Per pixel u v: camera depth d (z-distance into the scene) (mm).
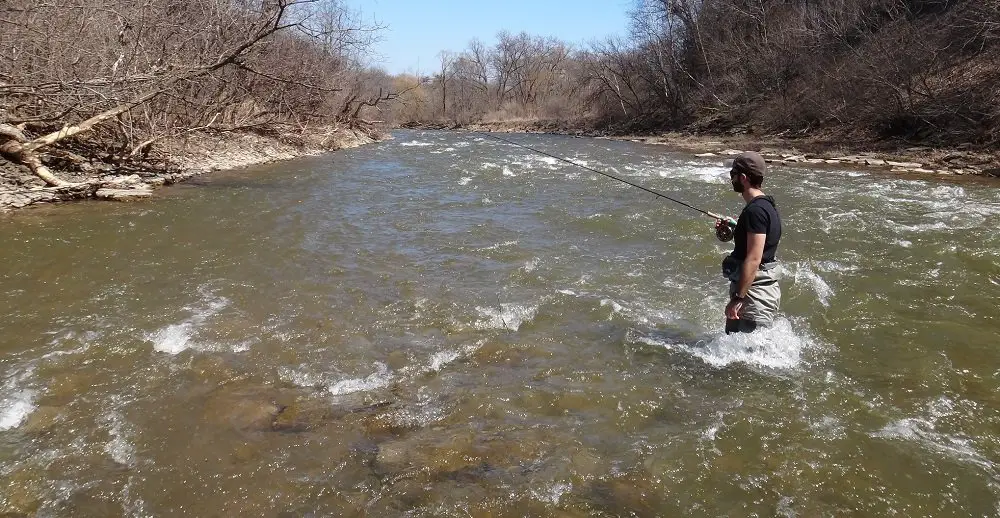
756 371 3957
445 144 25203
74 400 3643
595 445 3170
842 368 3990
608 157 19375
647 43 38500
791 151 19984
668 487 2824
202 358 4203
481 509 2682
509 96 66250
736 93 31984
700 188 12000
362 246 7273
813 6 29375
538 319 4926
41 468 2992
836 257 6574
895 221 8445
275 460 3055
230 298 5441
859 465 2951
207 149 15828
